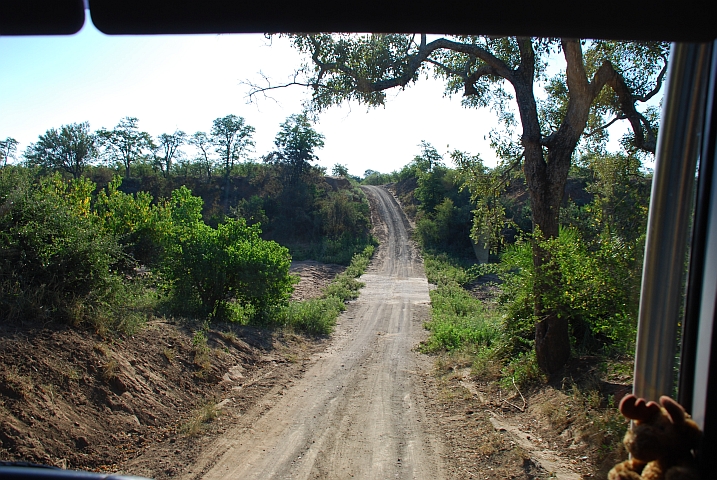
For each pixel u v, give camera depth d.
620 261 7.10
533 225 8.96
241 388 9.78
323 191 67.44
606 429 5.71
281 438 6.97
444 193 62.41
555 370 8.64
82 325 8.57
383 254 52.47
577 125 8.45
